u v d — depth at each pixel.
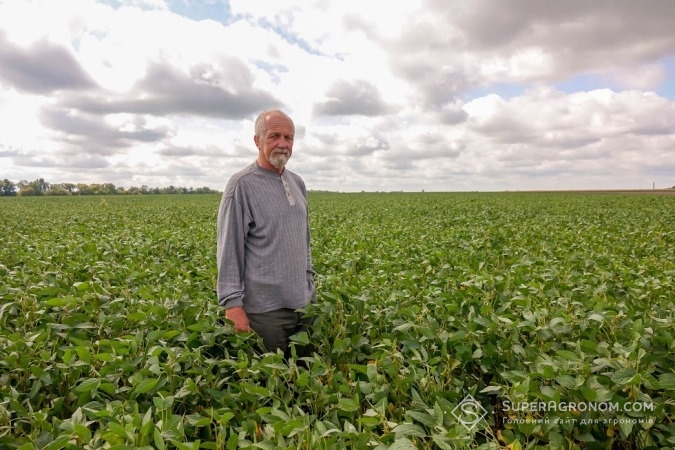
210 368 2.98
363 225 13.86
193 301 4.32
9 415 2.46
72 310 3.97
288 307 3.88
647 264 6.30
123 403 2.59
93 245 7.68
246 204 3.76
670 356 3.03
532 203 29.59
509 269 6.54
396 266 6.55
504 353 3.20
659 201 31.45
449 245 8.94
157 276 5.80
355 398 2.58
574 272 5.69
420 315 3.92
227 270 3.71
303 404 2.75
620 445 2.59
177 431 2.21
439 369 3.12
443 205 27.38
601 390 2.45
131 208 26.83
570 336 3.53
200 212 22.25
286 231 3.84
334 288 4.55
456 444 2.09
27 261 6.54
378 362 3.05
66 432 2.33
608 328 3.55
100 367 3.12
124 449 1.98
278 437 2.17
